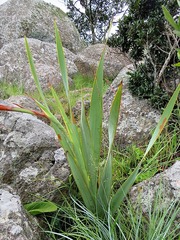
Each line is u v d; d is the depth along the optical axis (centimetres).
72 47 959
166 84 336
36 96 502
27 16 912
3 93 552
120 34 367
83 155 202
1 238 166
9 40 900
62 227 222
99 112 196
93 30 1373
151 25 333
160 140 294
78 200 222
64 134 197
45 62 712
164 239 178
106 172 201
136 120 325
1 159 232
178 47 323
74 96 459
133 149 286
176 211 186
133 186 230
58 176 228
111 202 203
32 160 231
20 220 179
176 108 308
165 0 346
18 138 234
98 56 739
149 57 338
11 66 698
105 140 313
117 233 206
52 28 937
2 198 188
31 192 223
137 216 195
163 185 214
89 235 194
